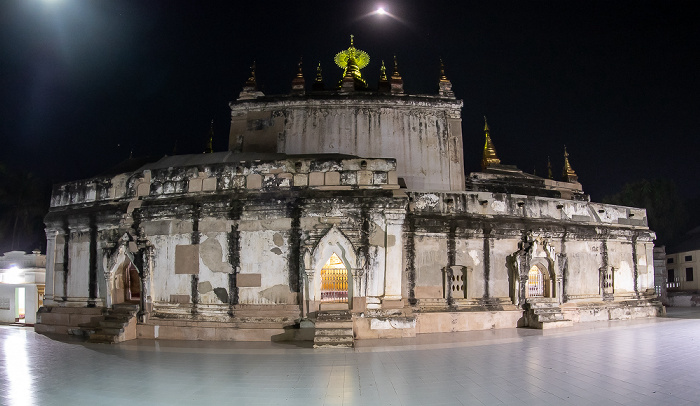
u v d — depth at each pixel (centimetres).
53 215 2378
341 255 1884
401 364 1380
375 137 2630
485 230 2250
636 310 2706
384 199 1892
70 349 1705
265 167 1997
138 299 2208
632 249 2830
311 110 2666
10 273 2814
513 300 2270
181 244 1998
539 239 2378
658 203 5059
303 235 1903
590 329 2130
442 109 2706
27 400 1052
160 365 1402
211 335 1878
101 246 2188
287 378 1223
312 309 1850
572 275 2511
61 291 2294
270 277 1906
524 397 1034
